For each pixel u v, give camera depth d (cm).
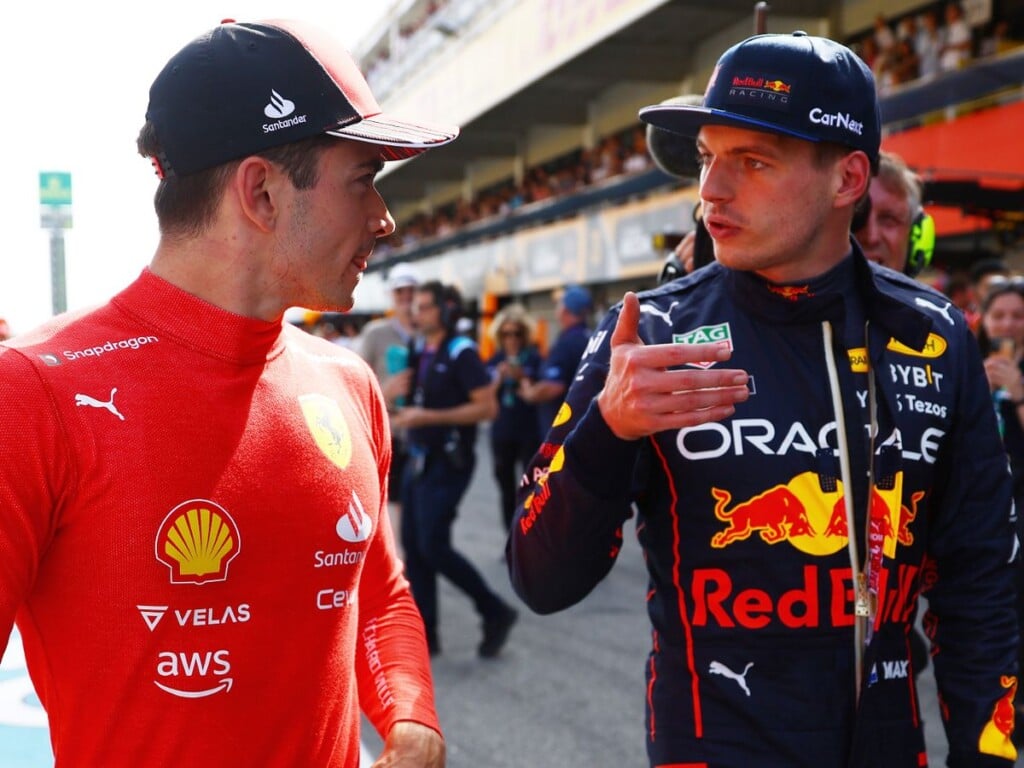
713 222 142
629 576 592
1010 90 664
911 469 144
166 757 110
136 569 108
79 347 111
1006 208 609
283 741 118
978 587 151
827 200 141
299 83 115
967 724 147
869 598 137
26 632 113
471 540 712
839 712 137
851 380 143
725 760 137
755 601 138
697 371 123
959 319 156
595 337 156
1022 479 314
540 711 379
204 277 117
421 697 136
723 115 137
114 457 108
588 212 1231
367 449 133
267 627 115
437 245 1920
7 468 102
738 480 139
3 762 175
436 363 440
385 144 116
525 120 1781
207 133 114
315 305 124
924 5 1003
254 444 116
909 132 763
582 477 132
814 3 1151
